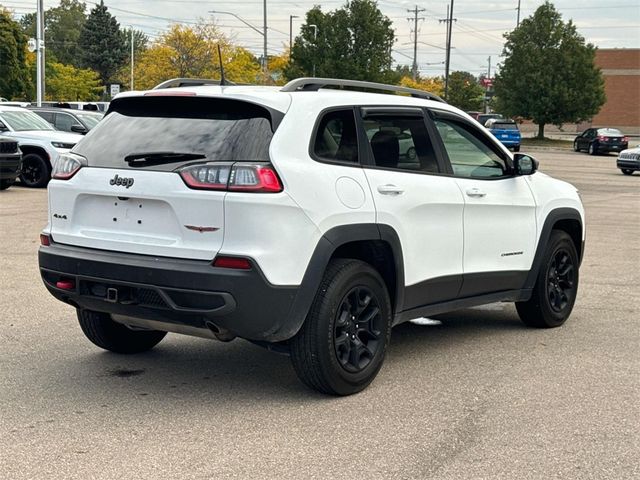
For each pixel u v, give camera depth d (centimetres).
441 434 455
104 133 522
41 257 524
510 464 414
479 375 570
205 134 486
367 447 434
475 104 7900
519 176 668
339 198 496
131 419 472
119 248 488
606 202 1903
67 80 7538
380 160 543
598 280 952
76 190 508
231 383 545
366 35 5156
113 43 10600
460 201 594
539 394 529
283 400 511
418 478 395
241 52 5659
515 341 669
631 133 7556
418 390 534
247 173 459
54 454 418
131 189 482
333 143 515
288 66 5400
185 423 467
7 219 1348
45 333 664
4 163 1734
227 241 459
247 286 455
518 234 661
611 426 471
